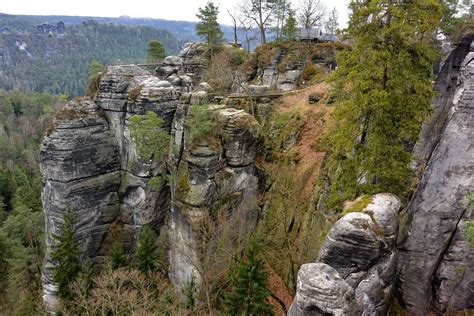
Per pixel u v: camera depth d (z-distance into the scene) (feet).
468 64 64.49
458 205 64.39
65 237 124.06
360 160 78.13
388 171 73.77
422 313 68.74
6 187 276.21
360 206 66.54
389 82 71.31
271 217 126.41
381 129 73.41
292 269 104.42
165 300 112.16
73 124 132.98
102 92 139.54
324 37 237.04
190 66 224.33
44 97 523.29
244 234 123.54
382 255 62.18
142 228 139.13
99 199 139.74
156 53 230.68
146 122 127.65
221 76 202.18
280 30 231.71
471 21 89.61
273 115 155.12
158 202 137.90
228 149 121.49
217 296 111.45
